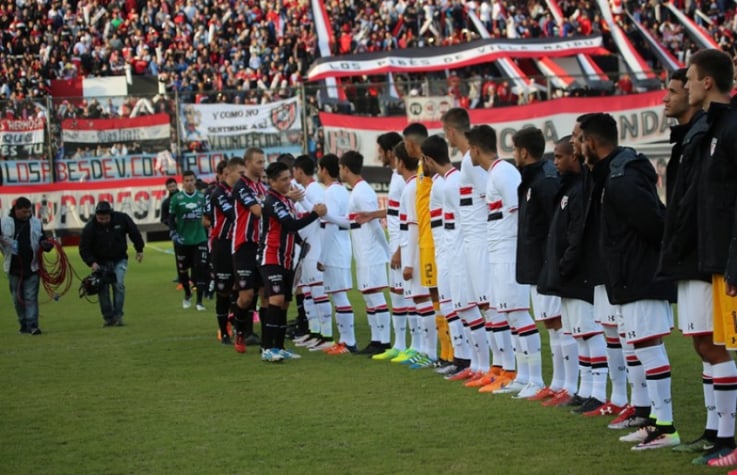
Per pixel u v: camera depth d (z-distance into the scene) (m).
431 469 8.17
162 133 33.94
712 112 7.57
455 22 45.34
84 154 33.75
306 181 15.71
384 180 34.75
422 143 12.55
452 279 12.22
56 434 9.97
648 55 44.81
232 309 16.31
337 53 43.25
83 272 28.45
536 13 45.78
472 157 11.42
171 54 43.31
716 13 46.25
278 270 14.10
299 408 10.84
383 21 45.06
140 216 33.91
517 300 11.16
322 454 8.80
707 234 7.61
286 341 16.64
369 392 11.68
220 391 12.02
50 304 22.95
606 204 8.83
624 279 8.73
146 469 8.52
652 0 46.22
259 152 14.87
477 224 11.75
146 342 16.58
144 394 11.98
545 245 10.59
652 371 8.73
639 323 8.73
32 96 41.66
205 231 21.06
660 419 8.74
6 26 45.88
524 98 35.34
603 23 45.34
